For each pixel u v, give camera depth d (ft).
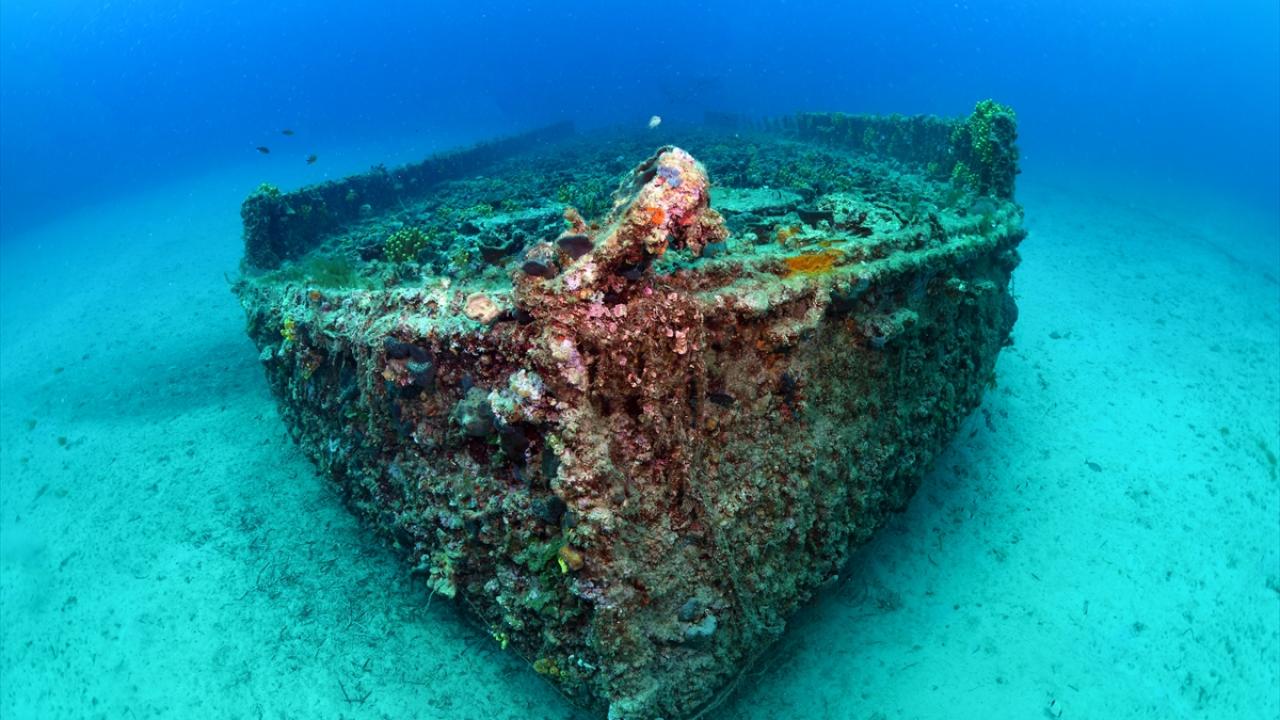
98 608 25.03
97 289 66.74
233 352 45.68
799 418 17.26
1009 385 36.99
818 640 21.49
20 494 33.17
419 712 19.51
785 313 16.06
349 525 27.02
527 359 13.74
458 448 16.94
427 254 24.76
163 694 21.26
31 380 46.21
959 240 23.20
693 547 15.34
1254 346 43.75
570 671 15.85
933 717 19.62
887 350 19.69
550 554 14.84
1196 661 22.12
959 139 38.99
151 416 38.14
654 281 14.07
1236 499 29.53
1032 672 21.18
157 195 132.87
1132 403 36.27
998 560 25.38
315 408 24.35
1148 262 59.72
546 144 104.53
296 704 20.25
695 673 15.76
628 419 14.21
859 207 22.17
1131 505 28.63
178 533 27.96
